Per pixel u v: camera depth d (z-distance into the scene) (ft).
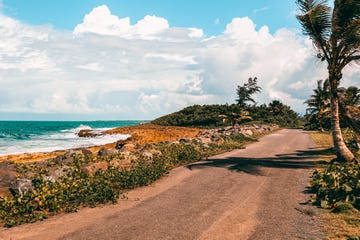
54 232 23.12
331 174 34.86
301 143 95.25
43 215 26.78
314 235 21.33
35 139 171.12
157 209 28.17
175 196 32.68
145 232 22.57
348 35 49.14
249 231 22.39
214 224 23.91
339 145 51.85
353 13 48.44
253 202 29.84
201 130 180.04
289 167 49.42
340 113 58.49
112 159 49.98
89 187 34.78
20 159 78.64
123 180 38.40
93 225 24.36
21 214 27.89
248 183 38.27
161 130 172.65
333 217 24.67
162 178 42.55
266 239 20.90
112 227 23.77
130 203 30.55
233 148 78.59
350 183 30.14
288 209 27.37
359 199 27.50
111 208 29.01
